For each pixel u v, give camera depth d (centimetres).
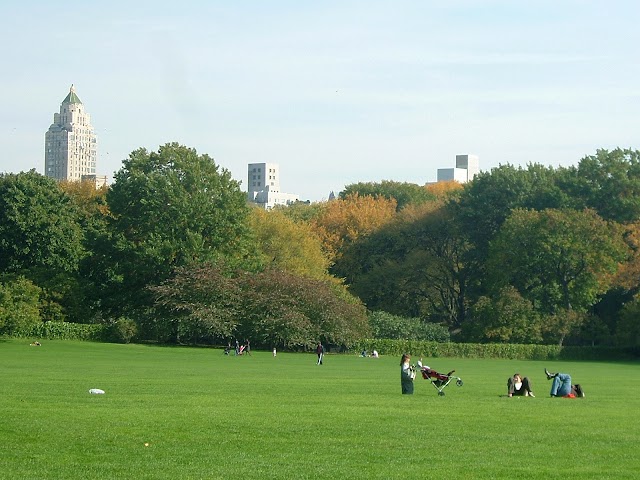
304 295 11575
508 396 4544
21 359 7550
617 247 12631
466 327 12912
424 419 3325
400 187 18988
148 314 11419
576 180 14475
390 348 11681
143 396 4003
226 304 11406
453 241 15325
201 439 2752
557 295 12888
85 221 13562
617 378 7031
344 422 3186
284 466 2364
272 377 5812
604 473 2322
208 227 12294
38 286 11506
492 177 14850
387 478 2228
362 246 15638
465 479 2233
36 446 2588
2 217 12050
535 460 2500
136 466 2342
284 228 14150
